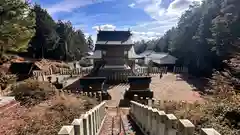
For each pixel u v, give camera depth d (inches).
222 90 349.4
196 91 920.3
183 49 1827.0
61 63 1936.5
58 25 2381.9
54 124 240.1
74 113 305.9
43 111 299.0
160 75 1368.1
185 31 1824.6
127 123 423.5
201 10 1705.2
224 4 1009.5
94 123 243.8
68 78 1266.0
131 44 1365.7
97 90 817.5
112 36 1448.1
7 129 209.8
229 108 234.4
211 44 1199.6
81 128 142.9
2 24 429.1
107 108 682.8
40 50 2082.9
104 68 1322.6
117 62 1357.0
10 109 256.5
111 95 892.6
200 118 221.1
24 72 1077.8
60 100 366.6
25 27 493.4
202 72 1432.1
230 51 748.0
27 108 307.3
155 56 2364.7
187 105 328.5
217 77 517.7
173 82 1182.9
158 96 836.0
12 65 1085.1
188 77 1381.6
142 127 318.0
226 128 193.3
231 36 850.8
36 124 231.5
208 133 94.1
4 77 512.7
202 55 1407.5
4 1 427.2
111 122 430.6
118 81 1215.6
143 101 617.3
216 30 981.2
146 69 1565.0
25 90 406.9
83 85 817.5
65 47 2356.1
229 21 876.0
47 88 443.8
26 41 510.9
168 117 159.8
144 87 810.2
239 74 456.4
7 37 443.8
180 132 129.1
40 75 1336.1
